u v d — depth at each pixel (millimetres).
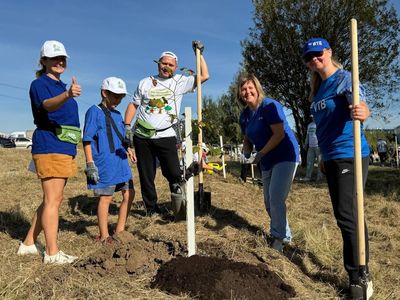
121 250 3822
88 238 4992
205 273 3428
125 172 4781
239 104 4871
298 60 18266
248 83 4602
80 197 7402
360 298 3414
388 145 19234
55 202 3988
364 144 3607
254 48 19188
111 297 3223
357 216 3350
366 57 18172
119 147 4742
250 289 3268
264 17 18312
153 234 4988
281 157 4578
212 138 4781
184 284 3352
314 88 3859
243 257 4184
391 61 18203
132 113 5793
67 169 3973
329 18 17516
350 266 3508
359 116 3262
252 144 5055
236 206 6844
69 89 3562
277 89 19344
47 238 3977
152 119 5574
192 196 3939
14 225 5609
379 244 5176
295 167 4629
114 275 3625
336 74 3596
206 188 8492
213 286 3256
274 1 18000
